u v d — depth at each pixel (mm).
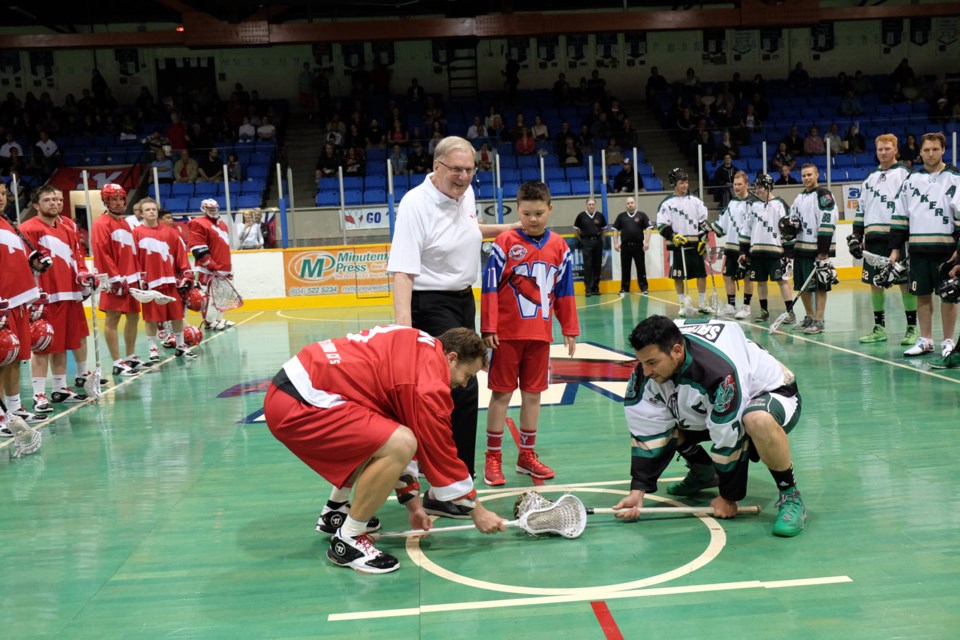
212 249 11602
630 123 20172
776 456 3508
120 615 3006
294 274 14391
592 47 22109
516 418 5891
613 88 22328
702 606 2893
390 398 3279
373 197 15852
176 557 3543
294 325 11906
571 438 5281
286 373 3355
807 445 4840
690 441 3879
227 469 4883
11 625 2951
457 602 3002
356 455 3250
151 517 4074
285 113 20672
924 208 6953
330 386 3277
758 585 3037
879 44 22375
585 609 2906
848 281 14781
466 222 4102
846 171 15953
